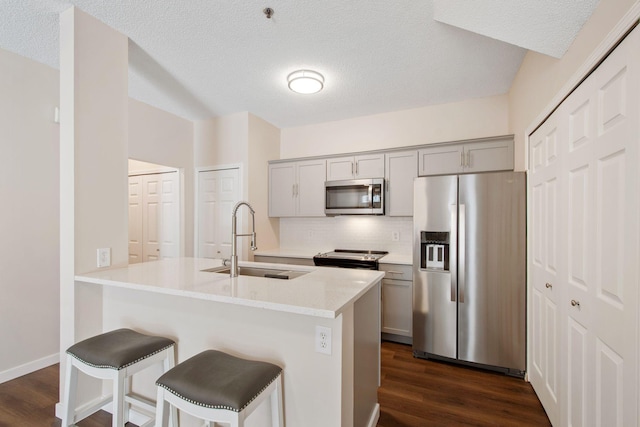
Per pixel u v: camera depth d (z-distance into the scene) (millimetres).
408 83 2852
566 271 1581
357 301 1511
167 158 3605
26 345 2381
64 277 1828
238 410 1087
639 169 1000
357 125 3820
